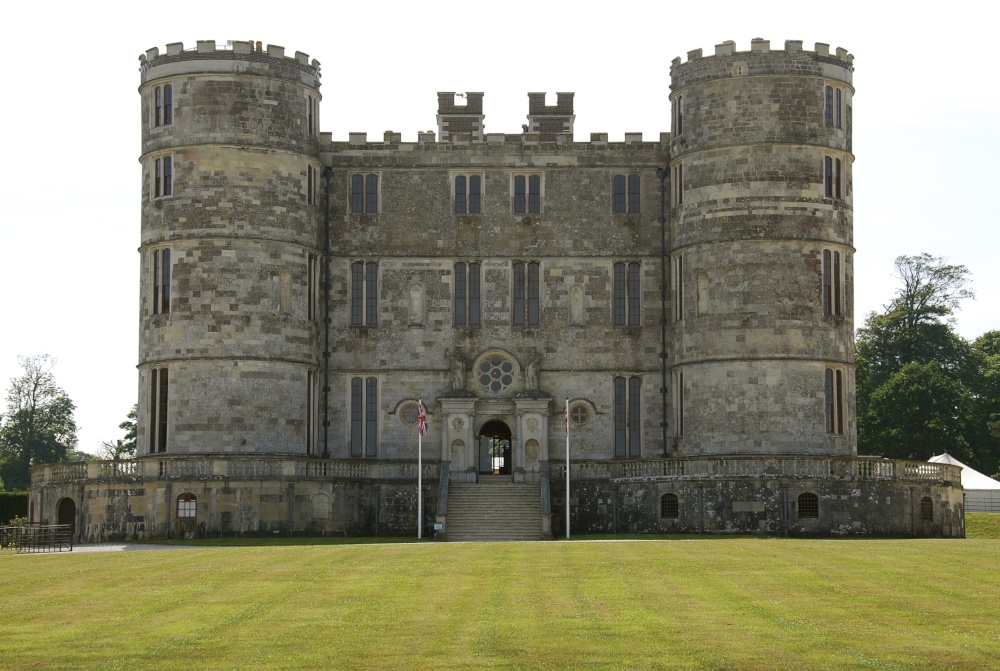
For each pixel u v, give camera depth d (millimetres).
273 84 76938
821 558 49375
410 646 34812
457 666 32969
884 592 41375
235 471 72375
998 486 95875
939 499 72812
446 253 80312
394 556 51656
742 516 70812
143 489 72000
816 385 74625
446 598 41062
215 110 76062
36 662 33844
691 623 37031
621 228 80375
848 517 70750
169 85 76938
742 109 75750
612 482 74375
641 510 73438
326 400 79625
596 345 79750
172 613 39438
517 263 80375
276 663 33500
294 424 76188
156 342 75938
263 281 75750
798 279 74938
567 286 80125
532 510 73438
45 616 39469
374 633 36281
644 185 80625
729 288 75188
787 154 75438
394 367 79750
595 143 80812
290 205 77000
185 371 75062
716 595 41156
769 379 74375
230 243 75438
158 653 34531
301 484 73250
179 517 71875
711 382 75312
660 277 80062
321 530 73750
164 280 76250
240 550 56469
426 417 78875
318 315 79250
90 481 72875
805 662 32844
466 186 80938
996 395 127000
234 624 37688
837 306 75938
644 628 36438
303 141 77875
